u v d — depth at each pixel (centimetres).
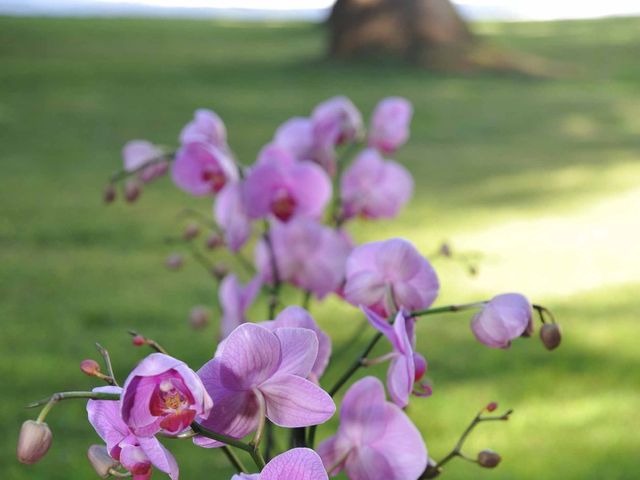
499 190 849
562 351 443
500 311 137
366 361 147
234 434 116
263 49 2061
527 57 1812
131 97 1418
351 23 1739
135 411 104
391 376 138
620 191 844
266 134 1143
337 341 463
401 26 1727
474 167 959
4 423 379
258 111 1305
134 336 131
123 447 110
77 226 705
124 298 540
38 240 670
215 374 113
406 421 142
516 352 443
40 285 566
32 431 107
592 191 845
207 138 225
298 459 106
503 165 971
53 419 382
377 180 243
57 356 450
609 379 413
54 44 2155
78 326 493
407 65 1695
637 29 2394
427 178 904
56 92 1451
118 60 1859
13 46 2080
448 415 376
